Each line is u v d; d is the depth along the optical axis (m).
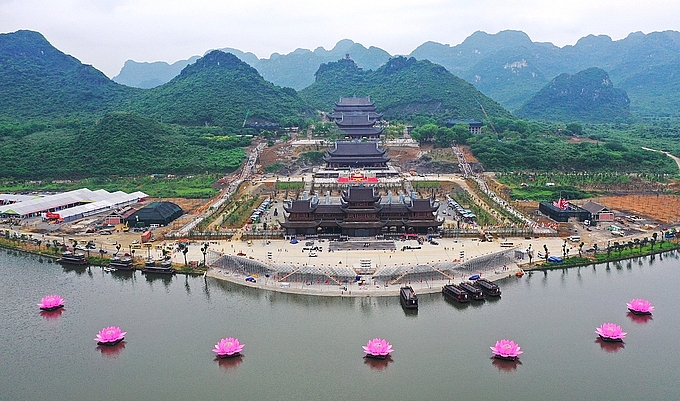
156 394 129.50
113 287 192.62
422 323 162.12
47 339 155.50
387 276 188.25
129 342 153.00
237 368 139.25
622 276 199.75
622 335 149.38
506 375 135.38
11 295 186.12
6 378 136.75
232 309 172.75
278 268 194.00
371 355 142.88
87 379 136.00
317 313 169.38
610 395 127.44
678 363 140.75
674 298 179.75
